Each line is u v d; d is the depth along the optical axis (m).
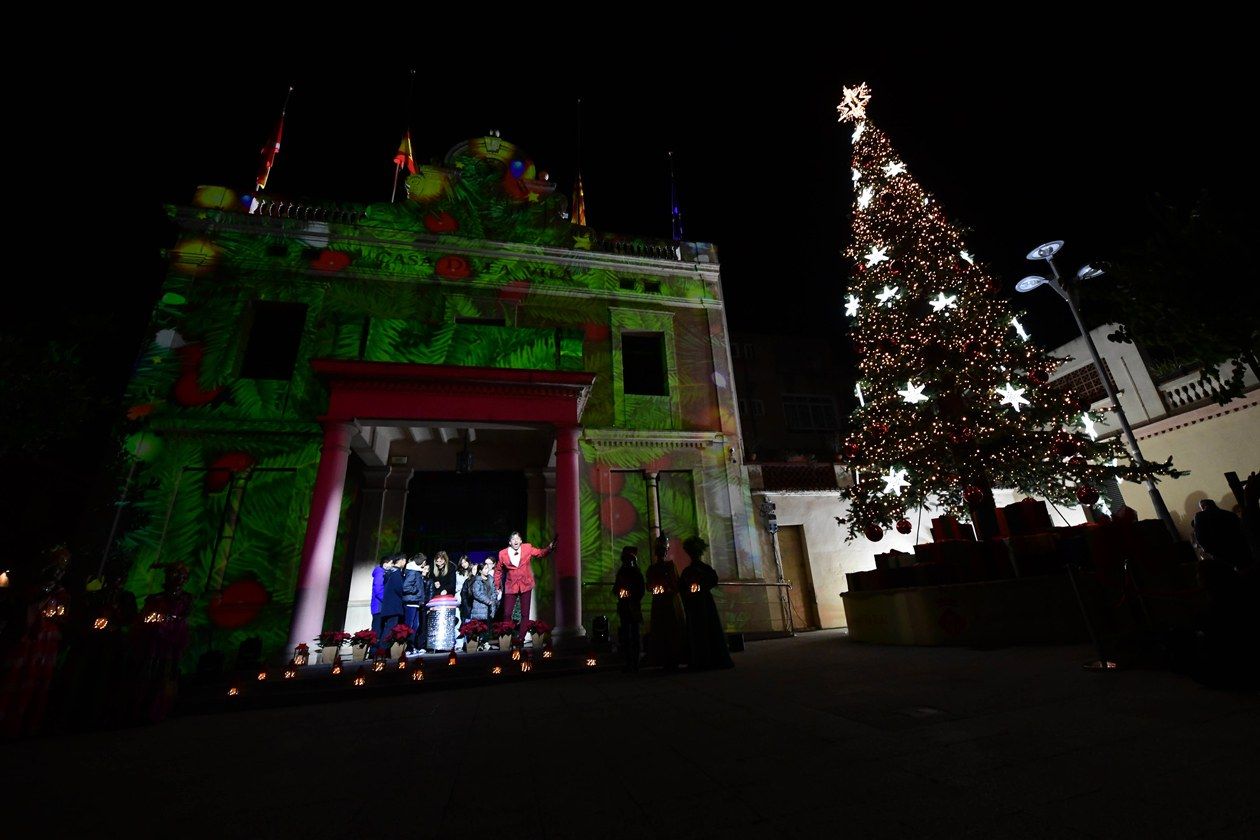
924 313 12.80
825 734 3.47
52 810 2.81
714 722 4.08
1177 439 15.91
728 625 12.74
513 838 2.20
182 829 2.50
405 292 13.77
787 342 23.22
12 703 4.92
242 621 10.32
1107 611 6.82
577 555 10.61
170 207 12.96
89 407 9.12
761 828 2.13
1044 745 2.89
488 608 11.01
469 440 13.12
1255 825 1.83
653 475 13.70
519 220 15.26
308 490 11.40
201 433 11.40
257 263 13.13
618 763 3.19
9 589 5.26
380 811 2.62
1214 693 3.71
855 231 14.23
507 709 5.46
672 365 15.12
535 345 13.09
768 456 20.39
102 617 5.81
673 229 19.64
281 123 16.02
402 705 6.35
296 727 5.26
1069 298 14.28
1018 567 7.78
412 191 14.84
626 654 7.88
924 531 16.03
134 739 4.90
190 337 12.19
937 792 2.36
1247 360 7.23
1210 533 4.08
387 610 10.16
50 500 11.01
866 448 12.41
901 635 8.53
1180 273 7.14
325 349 12.76
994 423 11.27
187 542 10.65
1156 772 2.38
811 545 15.64
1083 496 10.97
